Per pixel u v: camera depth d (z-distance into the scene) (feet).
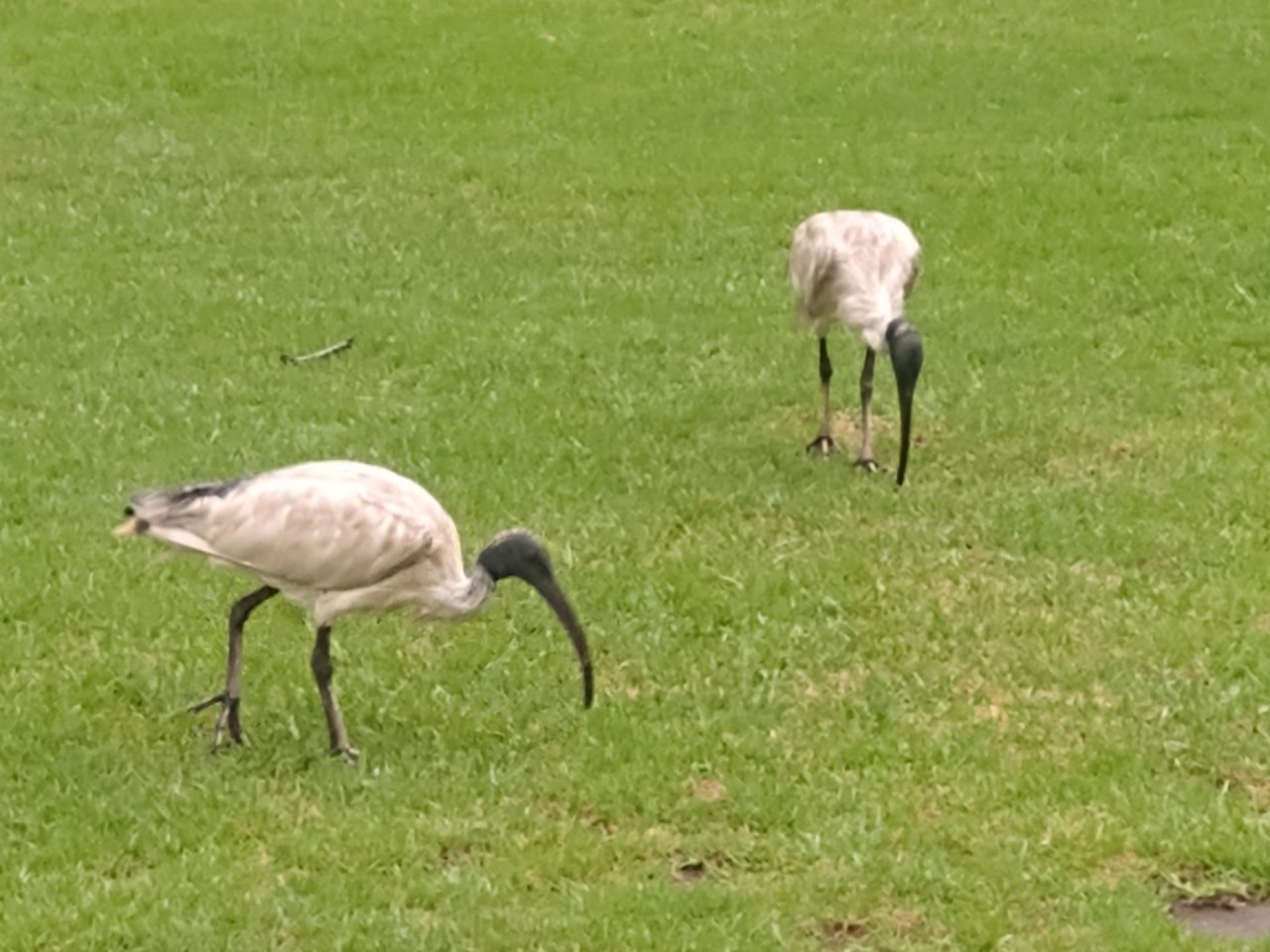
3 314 48.67
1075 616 32.17
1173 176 62.49
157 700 28.96
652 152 65.87
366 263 54.08
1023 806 25.90
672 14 82.23
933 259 54.90
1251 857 24.50
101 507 36.40
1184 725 28.30
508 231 57.57
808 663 30.32
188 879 24.02
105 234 56.13
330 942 22.65
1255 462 39.47
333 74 74.54
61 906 23.41
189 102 71.26
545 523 35.91
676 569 33.76
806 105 71.20
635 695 29.37
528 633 31.42
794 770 26.91
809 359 46.65
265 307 49.65
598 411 42.57
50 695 29.07
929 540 35.24
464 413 42.19
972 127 68.64
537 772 26.81
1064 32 79.36
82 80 73.15
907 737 27.91
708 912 23.32
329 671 27.25
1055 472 39.29
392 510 26.66
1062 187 61.52
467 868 24.40
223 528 26.53
